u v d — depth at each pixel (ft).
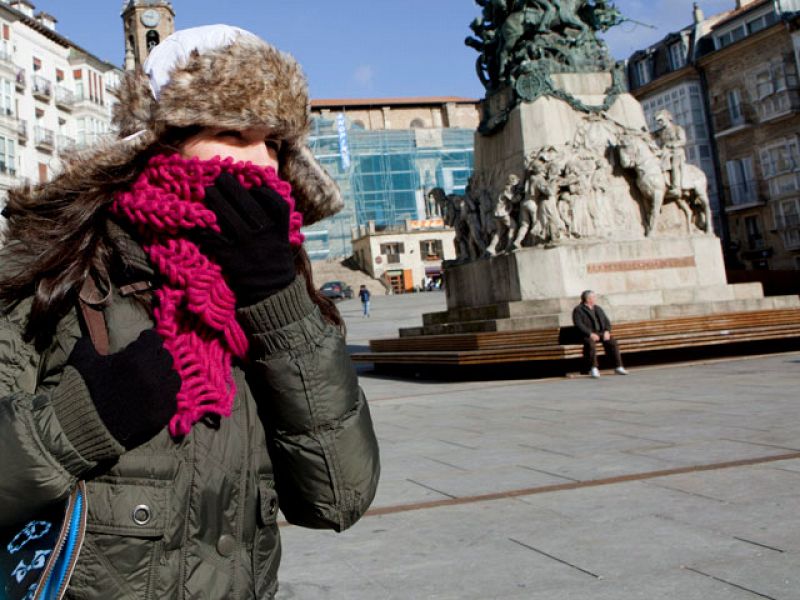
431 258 225.76
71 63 176.76
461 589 9.83
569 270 46.06
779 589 9.08
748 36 149.59
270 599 4.60
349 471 4.72
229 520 4.30
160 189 4.20
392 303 139.33
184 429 4.01
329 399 4.60
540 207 47.47
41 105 165.78
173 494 4.04
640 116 50.96
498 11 53.83
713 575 9.71
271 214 4.23
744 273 97.86
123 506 3.91
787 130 147.33
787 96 144.66
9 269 4.13
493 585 9.89
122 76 4.73
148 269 4.31
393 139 243.40
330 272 224.94
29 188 4.42
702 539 11.20
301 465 4.67
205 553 4.17
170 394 3.84
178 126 4.39
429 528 12.83
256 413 4.61
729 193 158.30
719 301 47.57
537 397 32.22
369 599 9.70
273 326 4.42
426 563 11.00
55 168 4.44
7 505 3.68
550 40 51.21
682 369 40.65
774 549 10.54
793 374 33.68
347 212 239.30
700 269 48.83
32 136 160.66
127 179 4.33
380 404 34.27
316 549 12.13
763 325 45.78
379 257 222.89
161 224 4.07
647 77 175.52
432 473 17.47
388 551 11.73
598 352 42.68
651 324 43.42
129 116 4.60
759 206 153.38
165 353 3.89
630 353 45.42
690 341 43.04
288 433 4.65
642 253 47.60
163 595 3.97
